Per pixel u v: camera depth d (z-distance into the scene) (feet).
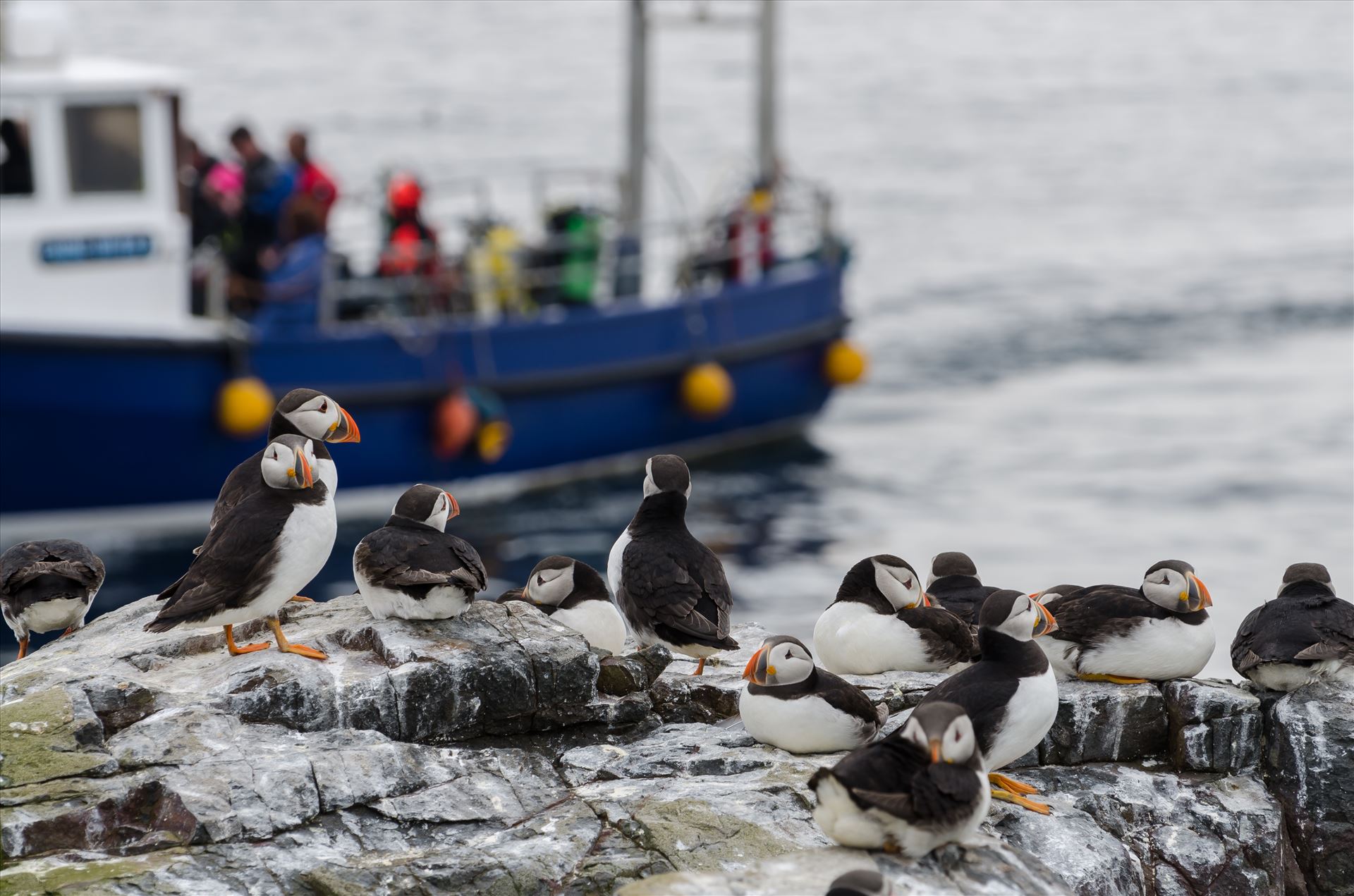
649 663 27.53
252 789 22.22
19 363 56.80
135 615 28.25
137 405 59.57
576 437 72.79
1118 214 157.99
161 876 20.75
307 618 26.96
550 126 203.10
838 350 82.12
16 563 26.66
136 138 56.95
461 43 337.31
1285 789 25.29
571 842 22.15
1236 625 56.03
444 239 89.45
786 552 65.16
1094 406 89.35
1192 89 277.44
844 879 18.06
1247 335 106.42
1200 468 77.00
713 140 197.47
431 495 25.68
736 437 80.69
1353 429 83.30
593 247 71.67
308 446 24.43
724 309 75.77
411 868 21.43
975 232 148.97
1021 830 23.15
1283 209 158.92
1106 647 25.48
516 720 25.09
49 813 21.61
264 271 65.05
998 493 73.61
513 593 29.12
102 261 57.26
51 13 56.34
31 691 24.49
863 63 322.75
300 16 391.65
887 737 20.98
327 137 183.62
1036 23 426.92
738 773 23.79
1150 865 24.34
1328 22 426.92
